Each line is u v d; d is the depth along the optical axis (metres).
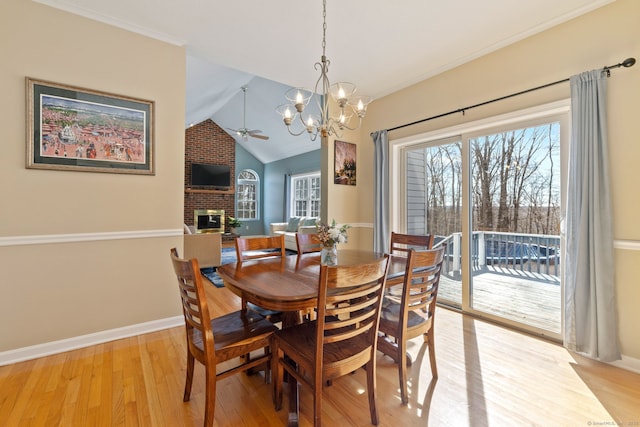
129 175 2.48
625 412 1.57
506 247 2.79
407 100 3.57
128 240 2.50
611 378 1.89
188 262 1.35
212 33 2.59
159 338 2.46
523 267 2.66
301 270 1.96
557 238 2.45
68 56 2.23
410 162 3.71
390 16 2.34
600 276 2.05
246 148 9.90
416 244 2.63
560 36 2.35
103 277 2.39
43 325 2.17
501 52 2.71
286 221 9.14
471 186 3.05
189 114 6.75
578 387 1.79
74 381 1.83
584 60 2.22
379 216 3.78
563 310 2.38
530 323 2.61
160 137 2.62
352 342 1.54
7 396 1.68
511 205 2.75
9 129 2.05
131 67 2.48
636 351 1.98
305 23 2.44
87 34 2.29
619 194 2.05
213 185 9.09
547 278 2.52
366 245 4.11
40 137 2.13
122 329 2.46
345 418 1.52
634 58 1.99
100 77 2.35
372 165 4.03
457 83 3.07
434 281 1.84
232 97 7.02
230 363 2.09
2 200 2.03
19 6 2.07
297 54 2.94
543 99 2.44
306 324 1.72
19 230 2.08
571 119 2.22
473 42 2.70
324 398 1.69
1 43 2.02
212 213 9.05
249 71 3.30
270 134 8.17
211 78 4.88
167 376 1.90
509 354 2.19
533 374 1.93
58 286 2.22
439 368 2.00
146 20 2.40
